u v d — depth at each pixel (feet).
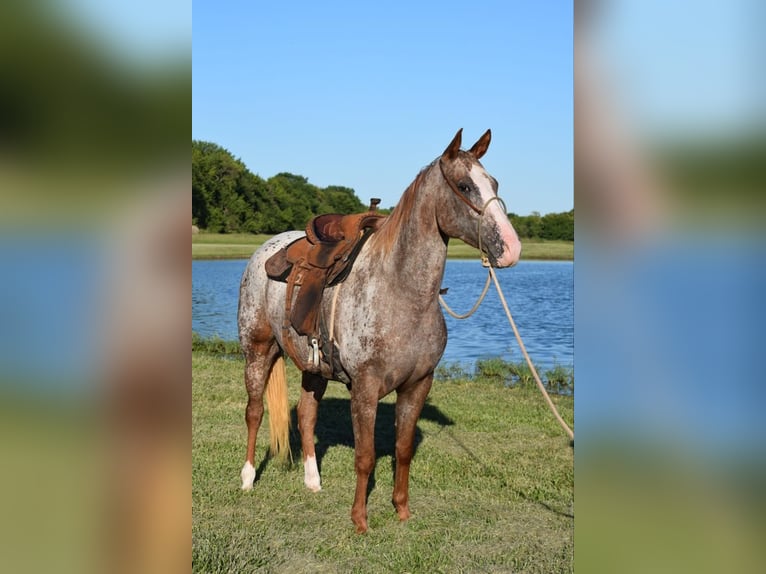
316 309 12.16
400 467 12.51
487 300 60.75
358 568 10.58
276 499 13.58
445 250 11.21
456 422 19.98
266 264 13.84
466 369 31.32
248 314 14.37
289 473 15.19
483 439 18.10
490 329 46.14
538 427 19.42
